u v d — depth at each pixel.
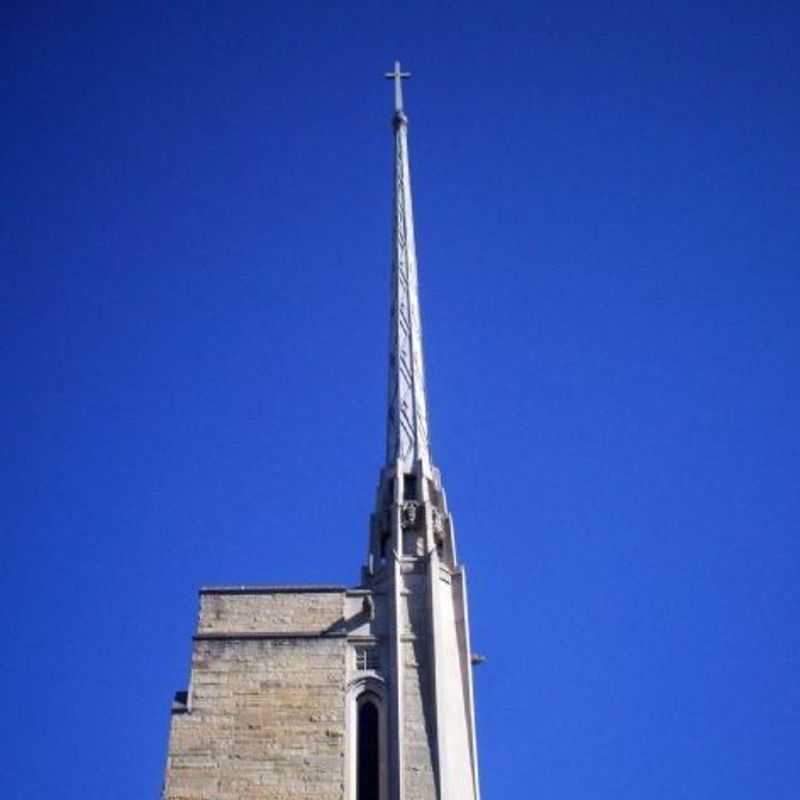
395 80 124.12
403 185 114.94
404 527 88.12
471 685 81.69
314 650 80.62
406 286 106.31
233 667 79.75
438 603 83.00
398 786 74.56
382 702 78.62
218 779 74.50
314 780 74.50
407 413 95.94
